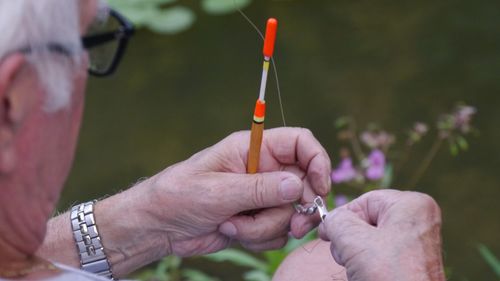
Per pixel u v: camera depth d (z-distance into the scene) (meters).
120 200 1.80
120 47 1.44
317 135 4.46
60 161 1.24
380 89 4.77
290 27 5.34
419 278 1.36
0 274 1.27
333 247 1.46
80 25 1.22
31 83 1.14
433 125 4.46
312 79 4.89
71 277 1.28
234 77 5.01
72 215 1.81
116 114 4.84
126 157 4.53
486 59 4.96
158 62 5.20
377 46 5.12
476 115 4.53
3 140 1.15
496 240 3.85
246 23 5.42
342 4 5.52
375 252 1.39
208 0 5.56
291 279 1.73
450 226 3.93
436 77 4.85
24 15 1.12
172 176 1.74
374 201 1.52
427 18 5.31
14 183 1.20
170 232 1.77
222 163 1.72
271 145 1.77
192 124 4.71
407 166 4.22
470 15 5.30
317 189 1.75
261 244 1.76
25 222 1.24
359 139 4.39
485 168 4.21
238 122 4.68
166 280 3.29
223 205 1.69
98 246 1.79
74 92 1.23
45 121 1.18
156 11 5.44
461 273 3.69
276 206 1.72
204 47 5.28
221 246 1.80
